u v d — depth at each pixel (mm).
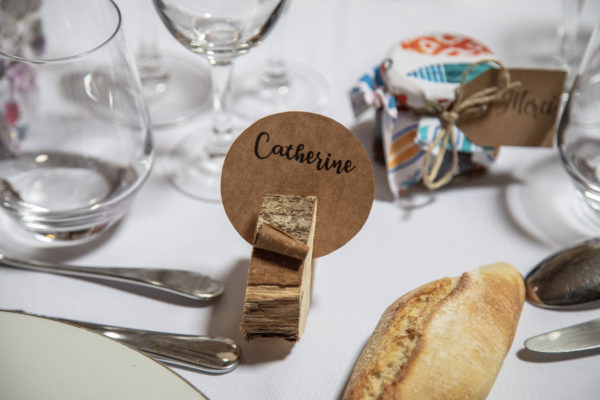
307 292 436
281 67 604
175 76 615
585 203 520
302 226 407
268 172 435
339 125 422
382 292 471
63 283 471
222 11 484
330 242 450
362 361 411
